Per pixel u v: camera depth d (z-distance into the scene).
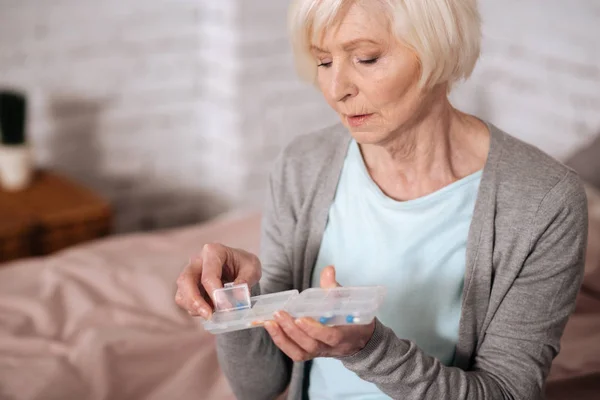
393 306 1.01
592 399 1.41
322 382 1.07
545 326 0.95
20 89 2.52
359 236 1.03
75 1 2.51
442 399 0.90
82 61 2.59
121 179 2.79
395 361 0.88
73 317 1.71
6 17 2.42
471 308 0.98
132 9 2.61
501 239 0.96
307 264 1.07
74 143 2.66
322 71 0.92
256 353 1.04
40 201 2.35
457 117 1.01
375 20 0.85
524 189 0.95
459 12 0.87
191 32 2.73
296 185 1.09
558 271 0.94
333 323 0.80
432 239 0.99
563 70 2.21
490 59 2.41
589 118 2.17
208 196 2.95
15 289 1.80
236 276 0.97
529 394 0.94
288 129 2.83
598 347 1.54
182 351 1.59
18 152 2.38
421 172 1.01
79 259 1.93
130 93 2.71
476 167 1.00
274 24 2.68
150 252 2.01
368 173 1.04
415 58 0.87
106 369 1.50
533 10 2.26
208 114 2.83
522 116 2.35
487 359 0.97
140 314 1.71
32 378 1.47
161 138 2.82
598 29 2.11
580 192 0.95
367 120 0.91
